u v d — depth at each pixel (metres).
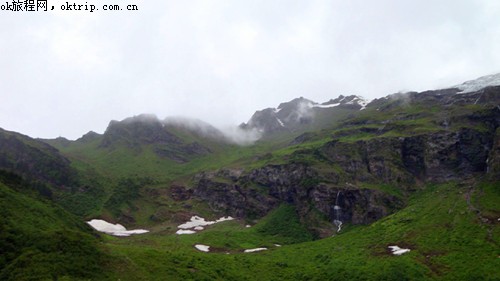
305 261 178.75
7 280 101.50
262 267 162.75
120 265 122.38
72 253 116.88
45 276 103.00
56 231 124.88
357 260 166.25
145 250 146.38
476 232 165.88
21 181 169.88
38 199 160.88
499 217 172.50
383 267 152.62
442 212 194.75
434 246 164.25
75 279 106.44
